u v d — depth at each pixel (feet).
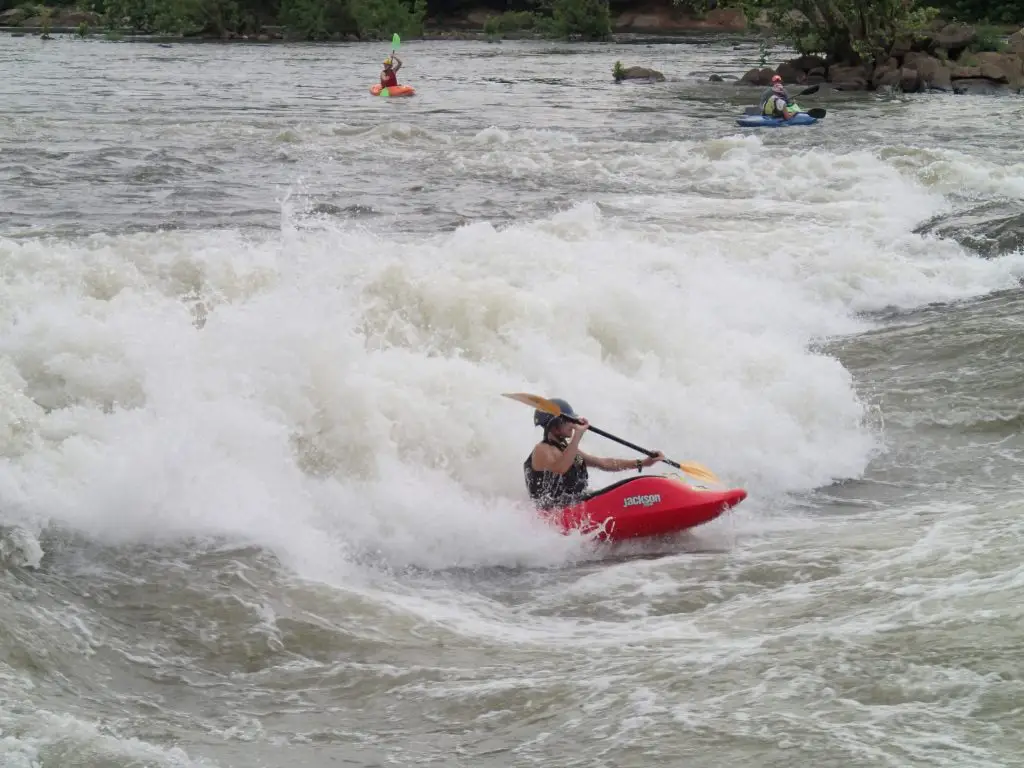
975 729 18.92
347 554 31.32
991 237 67.31
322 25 290.97
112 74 177.99
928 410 43.29
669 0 356.38
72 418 32.24
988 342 49.70
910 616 24.04
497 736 20.56
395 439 34.99
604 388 40.32
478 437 35.76
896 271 60.75
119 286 43.60
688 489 33.60
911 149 95.66
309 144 102.99
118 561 27.81
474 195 81.71
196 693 22.85
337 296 42.19
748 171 91.81
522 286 46.96
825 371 42.75
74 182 80.53
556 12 311.27
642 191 84.84
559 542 33.06
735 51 257.96
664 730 19.84
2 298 39.06
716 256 61.11
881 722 19.39
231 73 186.09
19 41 270.87
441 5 359.87
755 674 21.81
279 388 34.32
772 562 30.60
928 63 168.66
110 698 22.24
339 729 21.22
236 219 70.44
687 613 27.71
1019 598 24.27
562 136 109.09
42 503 29.07
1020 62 175.01
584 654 24.62
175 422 32.24
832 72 174.09
